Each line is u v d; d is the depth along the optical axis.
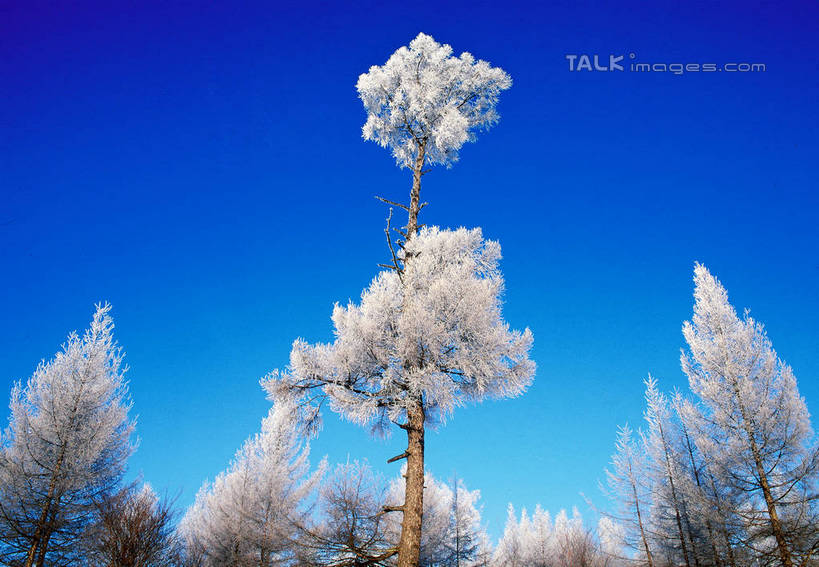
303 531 10.38
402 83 12.35
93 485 13.02
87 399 13.44
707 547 16.48
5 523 11.95
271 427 18.73
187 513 22.94
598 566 21.31
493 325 8.98
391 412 8.59
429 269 9.73
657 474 18.83
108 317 14.72
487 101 13.01
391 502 13.79
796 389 13.42
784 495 13.09
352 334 8.96
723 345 14.51
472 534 24.08
